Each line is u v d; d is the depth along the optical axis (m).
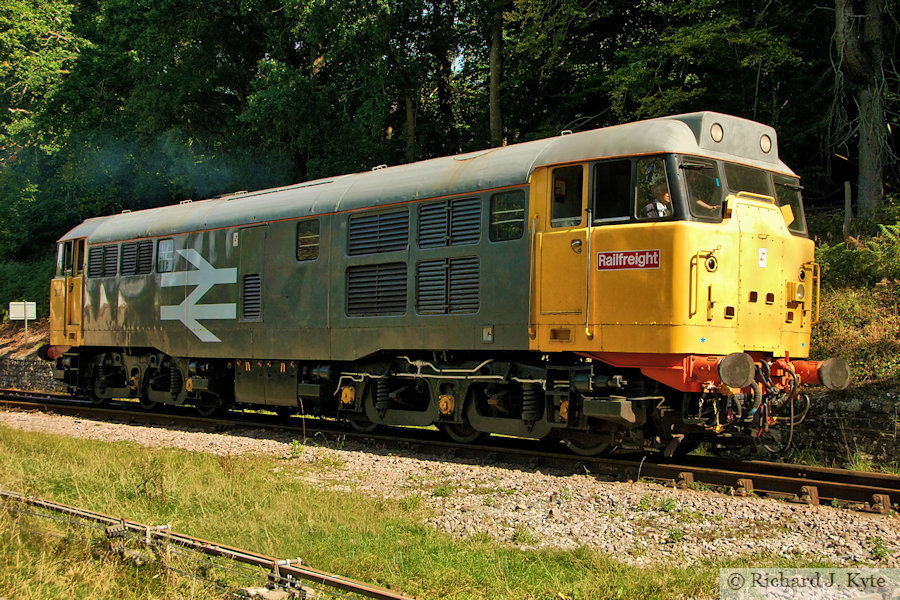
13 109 31.58
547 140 10.09
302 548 6.23
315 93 23.03
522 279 9.72
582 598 5.12
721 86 18.83
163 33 25.03
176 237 15.13
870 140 15.90
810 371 9.18
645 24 20.52
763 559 5.89
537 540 6.57
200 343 14.43
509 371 10.16
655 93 16.98
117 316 16.50
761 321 9.20
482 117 27.42
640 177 8.86
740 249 8.98
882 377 10.76
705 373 8.47
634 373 9.20
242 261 13.66
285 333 12.80
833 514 7.09
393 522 7.07
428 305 10.77
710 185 8.95
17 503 6.87
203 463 9.59
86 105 28.39
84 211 32.59
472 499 8.12
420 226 10.95
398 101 27.09
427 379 11.27
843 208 17.38
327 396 12.69
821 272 13.58
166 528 6.09
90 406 17.39
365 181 12.05
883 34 17.64
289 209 12.89
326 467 9.99
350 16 20.92
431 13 25.08
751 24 17.41
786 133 18.16
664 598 5.14
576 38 21.02
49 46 29.83
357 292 11.77
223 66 25.94
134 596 5.11
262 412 16.25
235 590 5.03
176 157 27.22
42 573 5.39
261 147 26.45
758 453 10.61
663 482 8.58
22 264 33.84
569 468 9.55
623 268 8.80
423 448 11.04
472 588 5.40
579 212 9.27
